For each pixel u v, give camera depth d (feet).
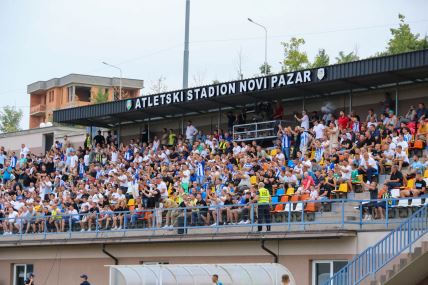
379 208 85.92
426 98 115.75
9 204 128.57
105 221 110.42
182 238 97.81
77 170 145.79
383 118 112.06
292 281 86.02
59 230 115.85
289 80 119.85
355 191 97.55
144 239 102.06
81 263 111.04
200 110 142.31
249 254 93.09
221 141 127.44
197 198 103.50
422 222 79.71
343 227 85.81
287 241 89.92
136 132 154.20
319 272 87.61
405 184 92.22
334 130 111.04
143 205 114.01
